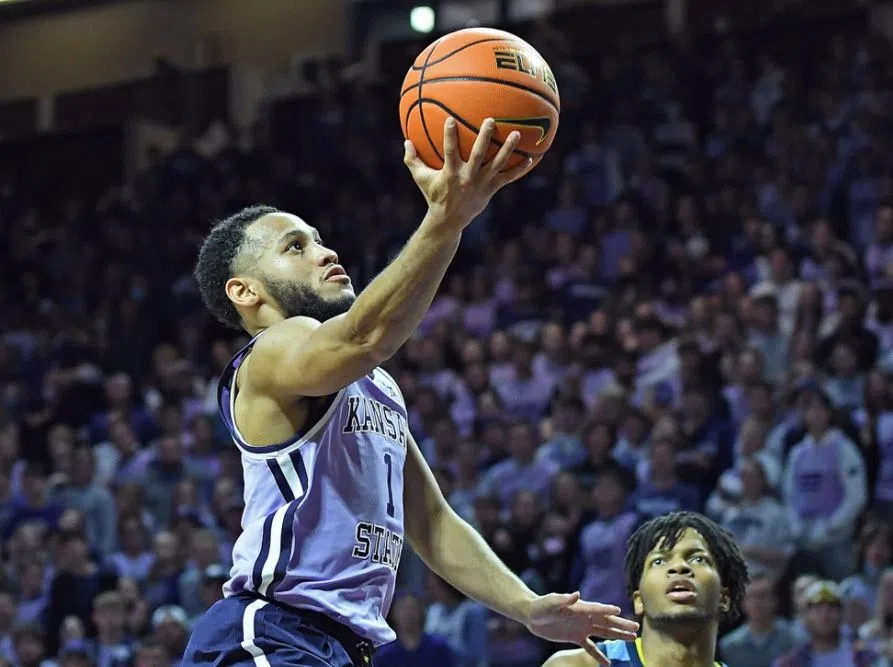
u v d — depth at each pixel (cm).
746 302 884
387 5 1656
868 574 659
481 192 237
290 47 1683
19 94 1798
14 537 858
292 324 260
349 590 257
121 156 1592
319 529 257
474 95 245
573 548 716
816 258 964
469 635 689
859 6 1334
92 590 797
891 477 726
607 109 1285
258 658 252
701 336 897
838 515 705
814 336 839
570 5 1569
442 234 236
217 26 1722
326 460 260
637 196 1133
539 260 1095
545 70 253
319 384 246
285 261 277
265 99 1588
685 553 333
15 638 752
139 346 1190
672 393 864
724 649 616
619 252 1081
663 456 720
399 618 637
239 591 260
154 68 1686
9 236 1472
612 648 342
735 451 769
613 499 705
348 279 280
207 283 285
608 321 953
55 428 999
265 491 259
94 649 767
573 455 810
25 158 1642
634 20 1509
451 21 1638
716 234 1068
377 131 1412
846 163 1068
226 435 956
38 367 1174
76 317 1258
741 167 1138
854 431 730
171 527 835
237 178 1407
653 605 332
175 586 777
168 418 959
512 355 954
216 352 1043
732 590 339
